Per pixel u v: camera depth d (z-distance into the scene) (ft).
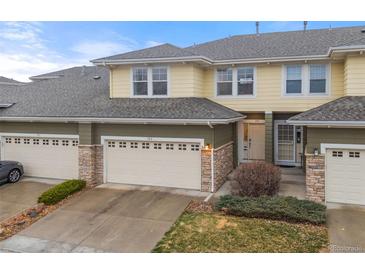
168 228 30.63
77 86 65.41
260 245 26.20
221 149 46.80
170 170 45.29
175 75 51.21
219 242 26.99
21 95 63.72
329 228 29.68
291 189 43.27
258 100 54.49
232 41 67.56
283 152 58.59
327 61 49.85
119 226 31.50
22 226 31.86
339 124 35.04
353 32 55.77
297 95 52.24
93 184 47.29
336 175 37.32
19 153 54.29
